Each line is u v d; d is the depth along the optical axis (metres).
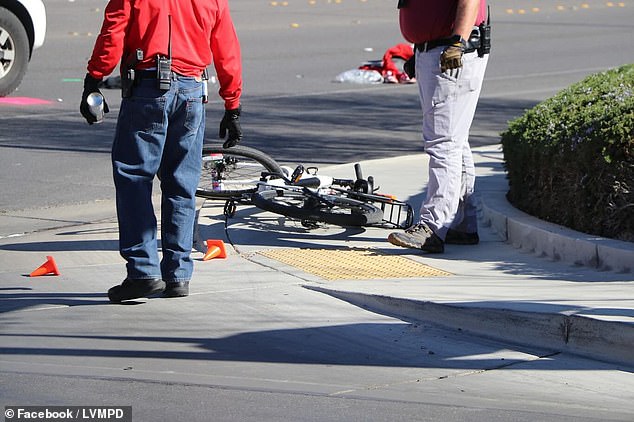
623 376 19.25
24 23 55.41
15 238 29.72
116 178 23.00
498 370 19.61
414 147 45.94
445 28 26.92
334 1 118.31
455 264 26.92
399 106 57.69
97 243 29.17
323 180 30.52
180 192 23.67
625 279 24.39
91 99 22.59
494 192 33.00
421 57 27.47
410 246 27.42
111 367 19.30
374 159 42.81
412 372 19.44
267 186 29.95
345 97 60.44
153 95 22.67
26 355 19.92
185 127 23.27
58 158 41.84
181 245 23.77
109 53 22.23
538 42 90.88
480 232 30.31
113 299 23.28
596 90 31.47
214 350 20.42
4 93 54.50
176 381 18.53
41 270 25.78
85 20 91.88
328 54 79.25
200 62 23.22
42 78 62.25
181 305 23.31
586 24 105.31
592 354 20.17
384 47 84.00
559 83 67.62
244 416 16.83
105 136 46.44
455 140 27.64
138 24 22.38
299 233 30.19
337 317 22.67
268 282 25.17
